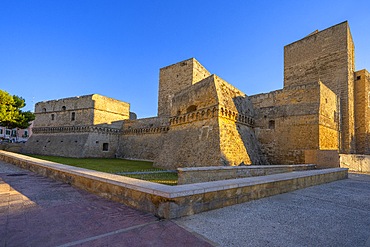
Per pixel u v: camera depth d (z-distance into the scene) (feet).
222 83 60.08
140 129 111.75
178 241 12.59
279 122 66.85
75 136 116.47
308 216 18.49
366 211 21.01
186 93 67.67
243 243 12.71
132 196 19.01
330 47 86.99
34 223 14.82
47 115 133.80
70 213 17.04
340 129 77.30
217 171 35.22
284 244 12.89
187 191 17.02
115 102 127.13
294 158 61.98
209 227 14.92
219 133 51.26
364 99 86.17
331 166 57.41
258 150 67.46
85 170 27.81
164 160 63.93
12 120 119.96
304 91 63.87
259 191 23.88
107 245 11.84
